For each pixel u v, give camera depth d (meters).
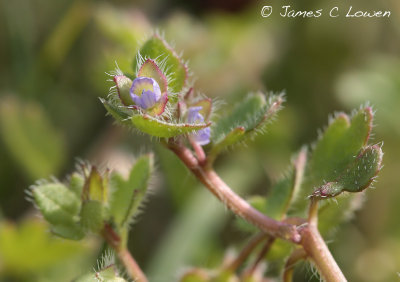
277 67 0.31
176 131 0.16
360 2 0.32
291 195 0.18
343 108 0.29
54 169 0.27
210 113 0.17
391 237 0.27
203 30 0.29
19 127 0.26
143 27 0.27
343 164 0.17
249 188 0.27
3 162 0.27
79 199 0.18
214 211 0.25
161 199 0.27
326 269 0.16
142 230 0.26
